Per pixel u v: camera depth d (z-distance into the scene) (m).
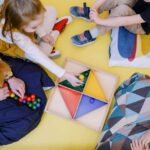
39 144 1.58
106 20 1.62
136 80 1.56
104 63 1.74
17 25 1.37
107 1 1.68
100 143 1.47
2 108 1.53
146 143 1.33
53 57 1.72
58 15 1.83
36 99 1.60
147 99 1.48
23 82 1.60
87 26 1.82
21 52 1.68
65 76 1.56
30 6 1.31
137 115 1.45
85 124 1.59
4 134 1.50
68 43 1.77
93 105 1.62
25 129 1.53
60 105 1.63
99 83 1.66
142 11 1.65
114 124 1.48
